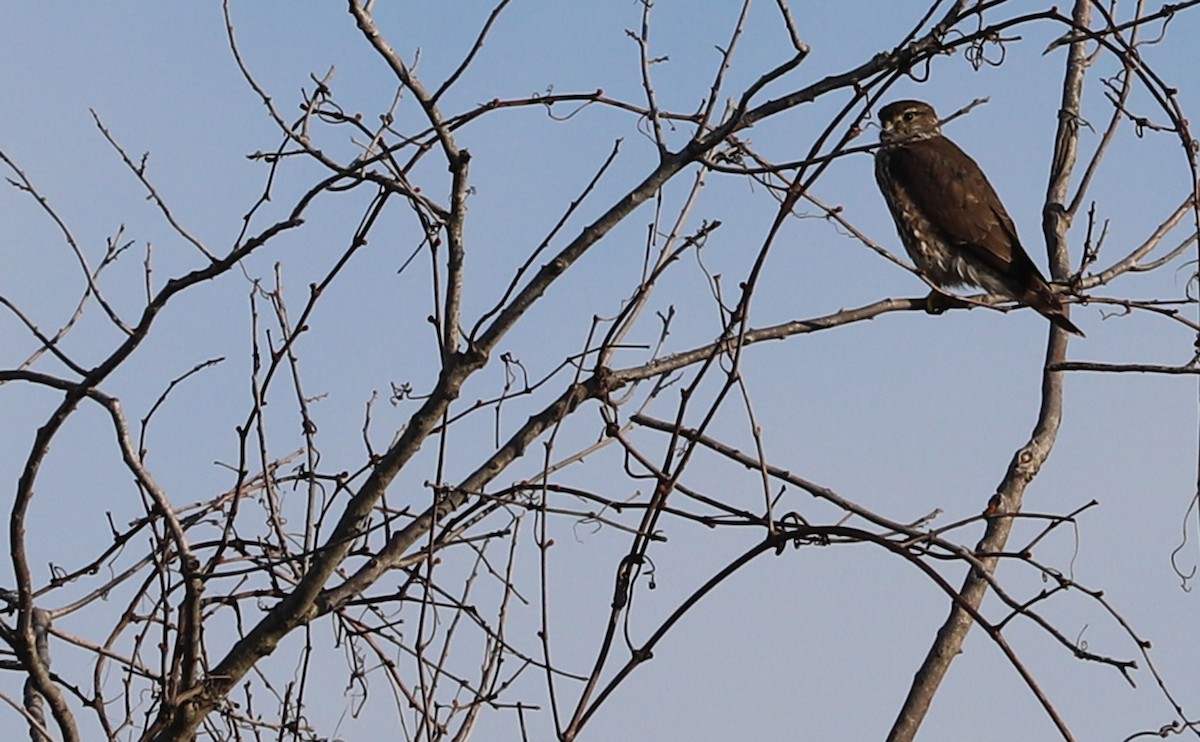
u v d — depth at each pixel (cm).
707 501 928
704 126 954
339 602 955
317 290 931
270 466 1069
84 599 1043
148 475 900
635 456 935
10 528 915
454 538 966
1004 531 1101
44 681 927
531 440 981
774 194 980
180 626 916
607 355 981
